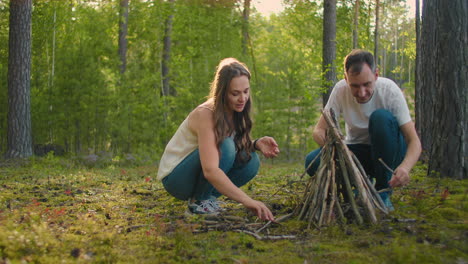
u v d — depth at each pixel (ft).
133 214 11.16
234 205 11.76
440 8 14.56
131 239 8.70
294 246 8.13
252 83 46.09
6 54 42.19
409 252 7.18
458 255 7.32
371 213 9.08
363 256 7.38
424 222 9.25
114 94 40.42
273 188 15.11
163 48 50.21
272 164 37.86
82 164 32.04
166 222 10.18
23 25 31.60
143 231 9.32
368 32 42.29
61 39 43.70
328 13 31.76
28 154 31.96
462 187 12.91
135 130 40.70
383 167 9.94
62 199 13.43
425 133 22.66
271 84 45.09
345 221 9.06
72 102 38.83
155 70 51.26
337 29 41.29
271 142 10.59
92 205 12.34
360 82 9.05
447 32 14.39
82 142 42.06
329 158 9.67
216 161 9.43
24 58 31.63
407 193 12.38
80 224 9.90
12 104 31.53
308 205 9.86
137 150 37.45
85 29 44.19
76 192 14.99
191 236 8.69
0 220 9.87
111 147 41.78
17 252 7.61
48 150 36.47
